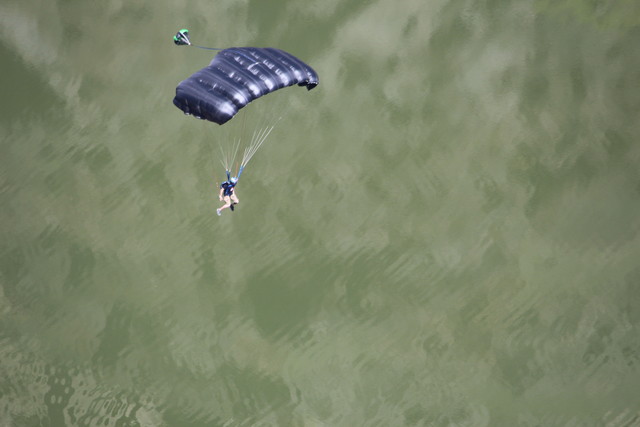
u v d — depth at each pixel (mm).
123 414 114062
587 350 115562
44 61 158625
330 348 119312
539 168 136625
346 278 126562
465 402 112312
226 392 115812
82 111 150500
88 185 140250
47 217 136625
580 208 131375
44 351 120938
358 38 155500
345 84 149875
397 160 139500
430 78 149625
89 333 122812
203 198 137125
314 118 146000
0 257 132375
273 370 117750
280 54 94312
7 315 125375
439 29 155500
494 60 151000
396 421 111625
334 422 112312
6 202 139250
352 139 142750
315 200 135750
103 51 158500
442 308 122375
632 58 148625
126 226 134875
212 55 155625
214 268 129250
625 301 119812
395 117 145000
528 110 144125
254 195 137125
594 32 152750
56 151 145000
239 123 145625
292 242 131375
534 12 156375
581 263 124875
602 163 136125
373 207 134250
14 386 117000
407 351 118062
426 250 128750
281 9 159375
